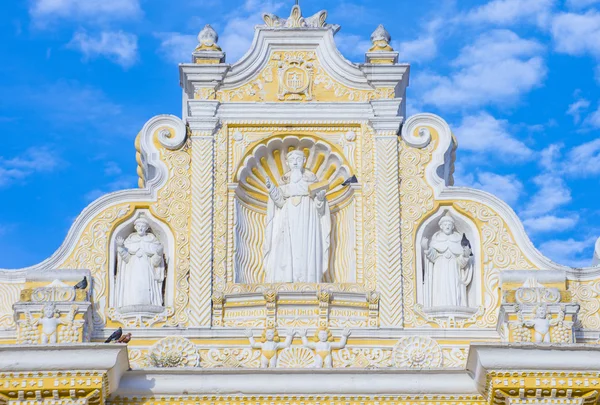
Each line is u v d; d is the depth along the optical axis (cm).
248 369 2600
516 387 2536
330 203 2873
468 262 2791
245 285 2747
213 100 2873
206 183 2827
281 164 2902
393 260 2777
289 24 2927
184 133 2850
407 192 2827
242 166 2850
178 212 2806
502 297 2678
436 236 2811
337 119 2869
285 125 2869
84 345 2509
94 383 2509
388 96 2881
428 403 2619
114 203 2800
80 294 2636
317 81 2898
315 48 2917
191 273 2764
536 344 2533
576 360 2538
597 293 2745
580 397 2545
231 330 2709
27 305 2611
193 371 2605
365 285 2761
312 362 2689
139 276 2756
